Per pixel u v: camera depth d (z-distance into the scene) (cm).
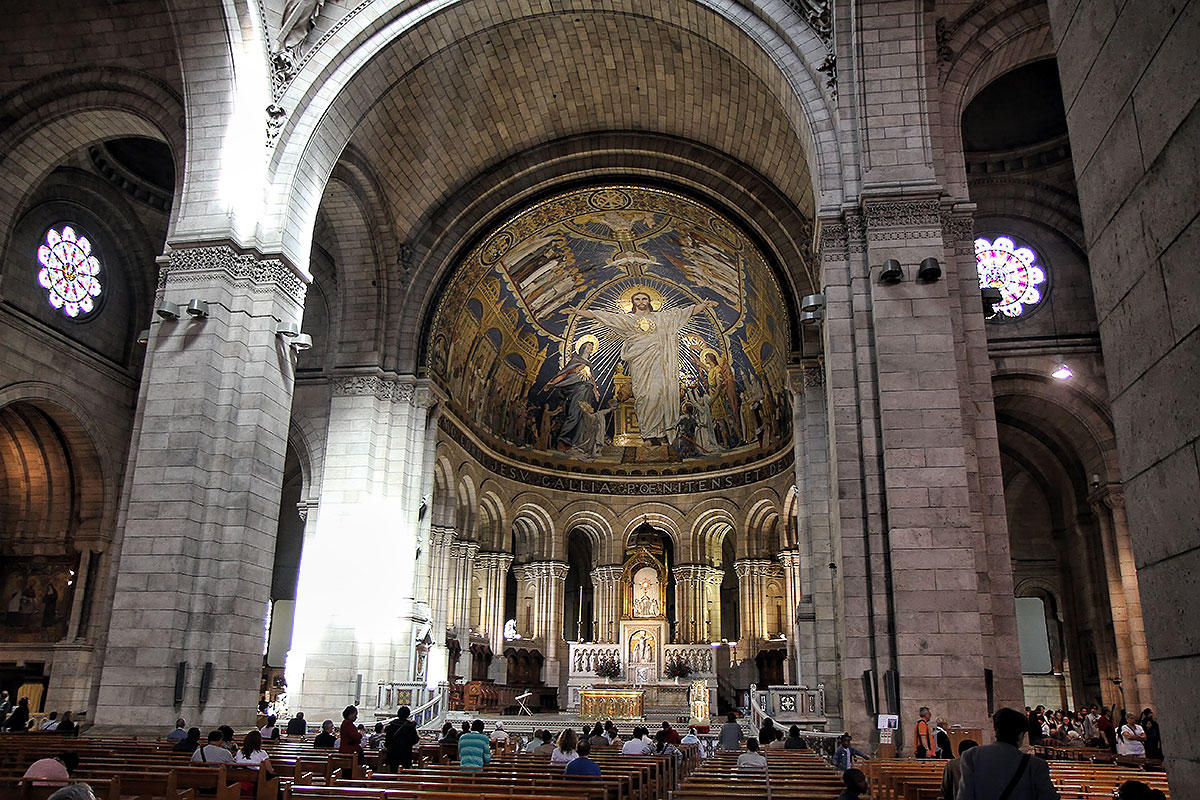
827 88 2048
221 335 2062
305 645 2797
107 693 1828
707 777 1088
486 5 2436
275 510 2117
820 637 2603
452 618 3600
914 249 1842
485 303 3588
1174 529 451
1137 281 491
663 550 4284
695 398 4181
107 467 2845
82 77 2302
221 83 2203
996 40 2081
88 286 2856
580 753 1192
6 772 1001
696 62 2623
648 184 3139
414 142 2845
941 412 1734
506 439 4059
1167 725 455
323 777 948
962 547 1655
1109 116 521
